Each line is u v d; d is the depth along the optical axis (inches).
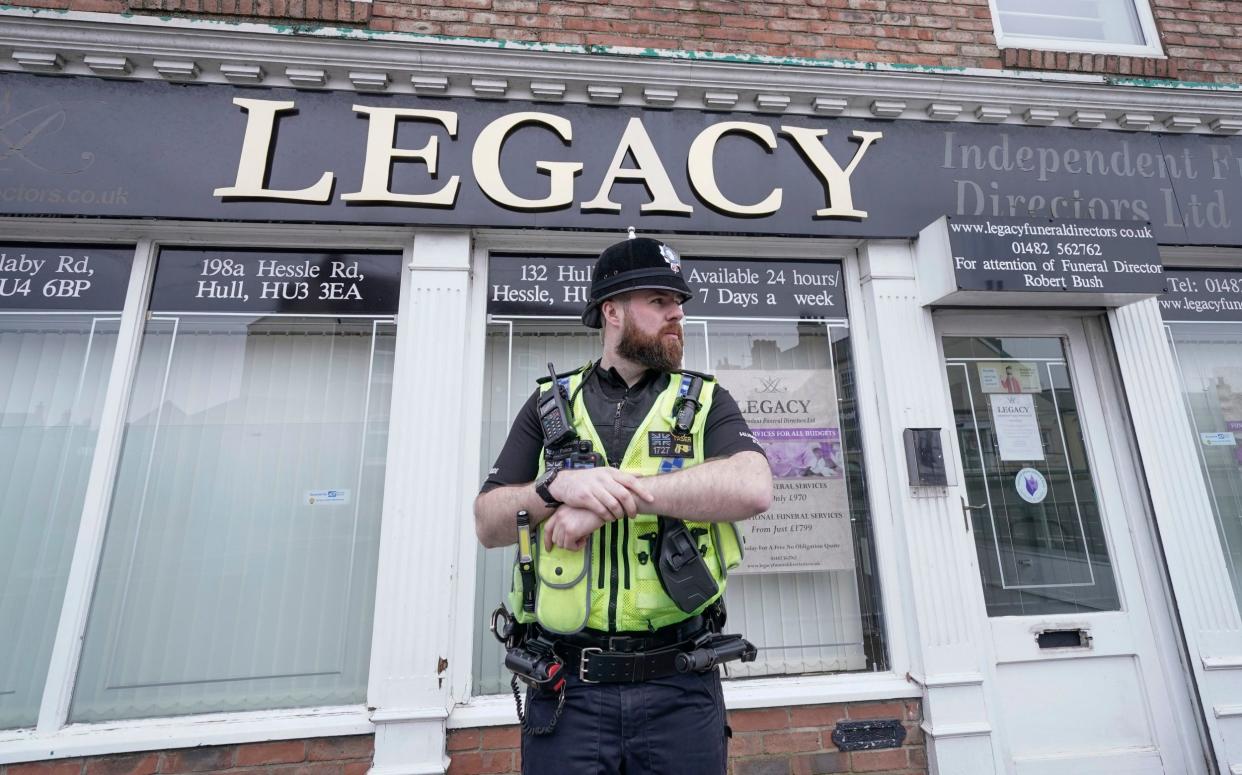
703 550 46.1
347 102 99.9
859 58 114.2
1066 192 112.7
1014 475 107.0
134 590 88.1
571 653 44.4
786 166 107.2
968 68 114.6
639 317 49.8
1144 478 104.6
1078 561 104.5
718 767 43.6
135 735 80.3
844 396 107.0
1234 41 125.6
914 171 109.4
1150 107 115.7
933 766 90.0
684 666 42.4
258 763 81.0
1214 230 114.6
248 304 97.7
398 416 94.2
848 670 98.0
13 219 92.4
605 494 40.2
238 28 96.0
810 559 100.6
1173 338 115.6
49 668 82.5
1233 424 113.0
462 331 96.0
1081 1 130.1
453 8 106.6
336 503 95.0
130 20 94.3
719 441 47.7
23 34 93.1
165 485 92.0
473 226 98.1
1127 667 99.9
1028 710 97.0
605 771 42.4
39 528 88.4
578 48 102.8
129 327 93.6
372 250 101.5
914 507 98.4
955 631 94.1
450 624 86.5
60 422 91.8
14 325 93.7
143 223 94.5
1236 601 105.0
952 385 109.7
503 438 100.2
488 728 85.0
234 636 89.1
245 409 96.3
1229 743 94.0
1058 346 113.8
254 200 94.3
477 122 101.7
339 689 88.9
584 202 100.7
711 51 111.0
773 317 108.6
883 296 105.7
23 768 77.2
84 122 94.1
